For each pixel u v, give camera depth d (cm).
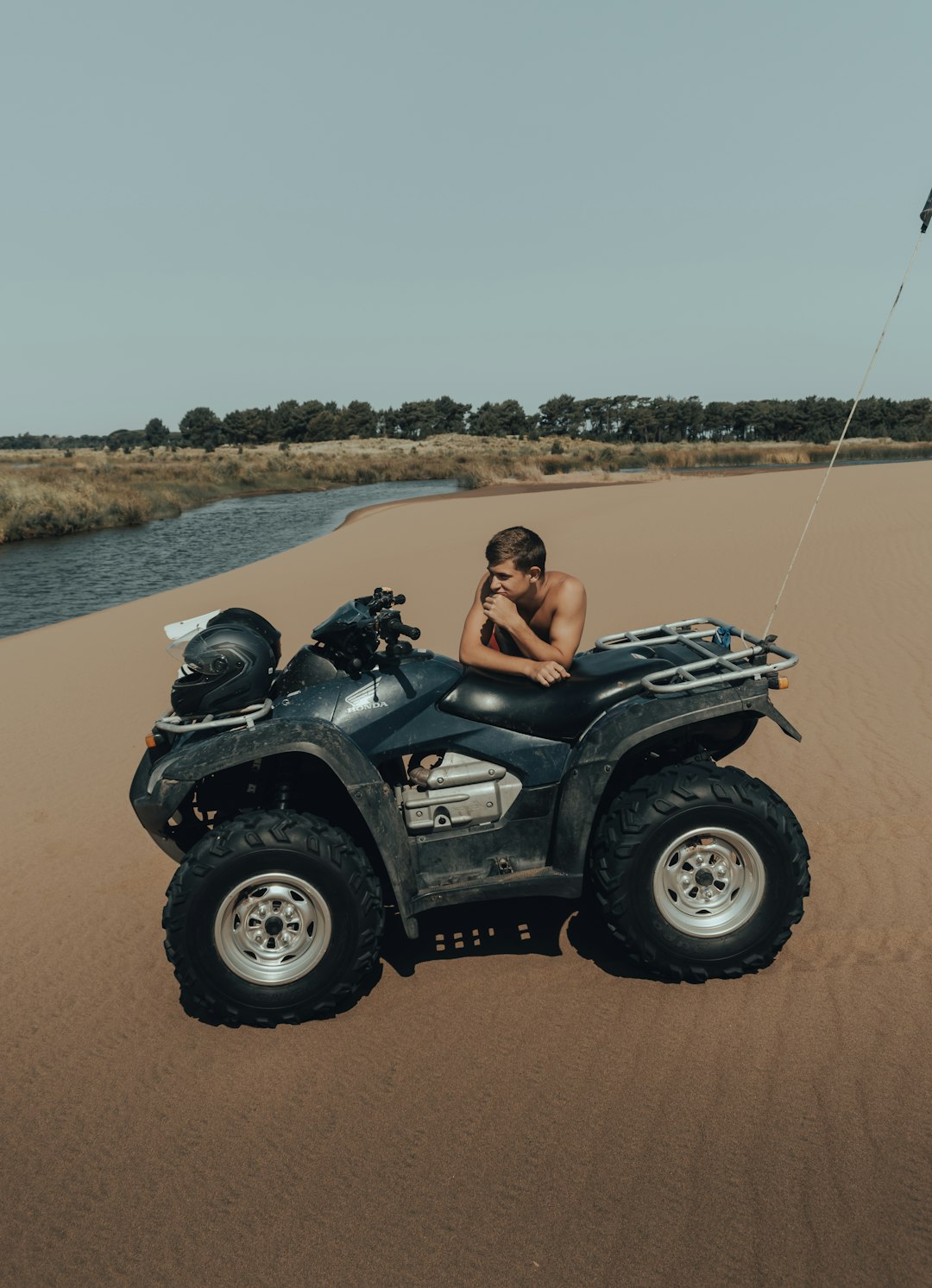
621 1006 354
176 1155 296
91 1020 378
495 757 376
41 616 1684
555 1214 259
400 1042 345
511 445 12294
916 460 7412
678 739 397
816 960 371
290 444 14238
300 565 1895
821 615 1005
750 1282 233
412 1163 283
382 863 440
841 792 530
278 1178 282
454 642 1008
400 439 15175
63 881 511
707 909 361
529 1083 315
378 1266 246
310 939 358
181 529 3406
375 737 375
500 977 381
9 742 783
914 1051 313
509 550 367
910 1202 252
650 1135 286
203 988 353
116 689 945
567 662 380
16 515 3316
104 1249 260
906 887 419
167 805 351
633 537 1881
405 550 2002
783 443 13288
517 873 374
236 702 377
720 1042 327
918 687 718
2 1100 331
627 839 347
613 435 17738
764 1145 277
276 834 344
